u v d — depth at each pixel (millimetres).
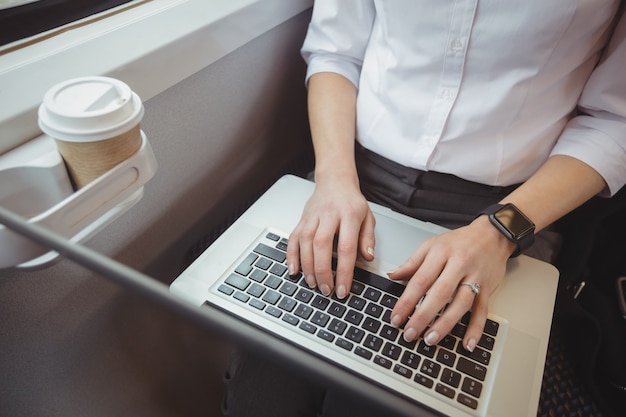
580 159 576
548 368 597
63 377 348
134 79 496
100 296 262
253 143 805
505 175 609
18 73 455
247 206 772
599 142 575
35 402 406
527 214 534
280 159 921
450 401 391
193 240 738
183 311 223
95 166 376
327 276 470
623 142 567
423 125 615
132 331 246
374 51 667
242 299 462
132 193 414
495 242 507
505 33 526
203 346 234
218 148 714
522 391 401
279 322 444
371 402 214
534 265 515
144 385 259
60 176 386
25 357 408
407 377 405
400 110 621
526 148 602
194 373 250
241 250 513
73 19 537
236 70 680
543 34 518
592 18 519
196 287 471
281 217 561
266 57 740
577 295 638
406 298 450
